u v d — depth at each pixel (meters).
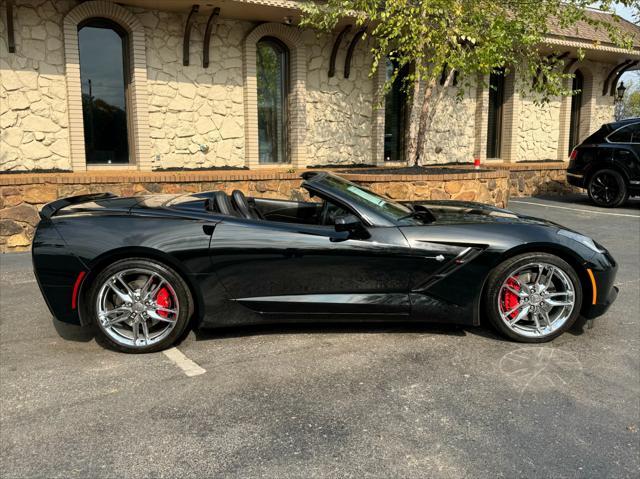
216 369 3.60
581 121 17.39
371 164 13.07
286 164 12.18
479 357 3.79
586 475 2.49
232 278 3.88
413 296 3.97
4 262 7.10
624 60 16.39
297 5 9.99
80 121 9.88
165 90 10.63
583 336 4.20
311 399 3.18
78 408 3.09
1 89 9.32
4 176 8.06
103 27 10.20
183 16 10.61
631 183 11.12
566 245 3.96
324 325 4.40
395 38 9.94
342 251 3.90
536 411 3.05
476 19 9.05
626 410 3.07
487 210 4.75
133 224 3.86
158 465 2.55
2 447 2.70
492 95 15.62
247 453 2.64
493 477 2.47
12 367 3.66
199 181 8.98
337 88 12.40
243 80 11.34
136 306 3.83
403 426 2.89
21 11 9.34
